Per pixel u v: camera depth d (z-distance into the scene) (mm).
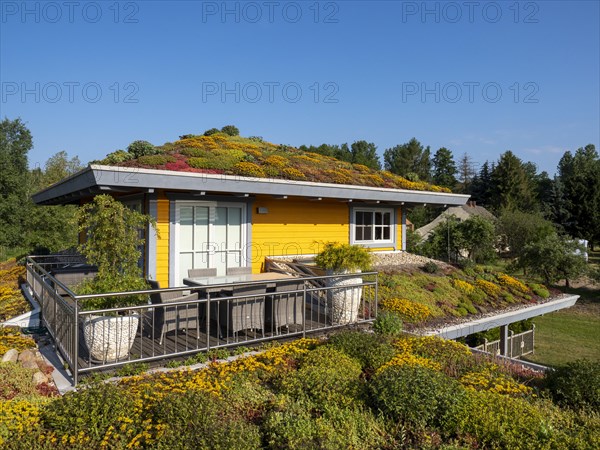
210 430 3135
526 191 48344
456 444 3363
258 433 3441
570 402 4215
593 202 36438
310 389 4184
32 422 3209
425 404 3711
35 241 19797
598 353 13422
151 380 4496
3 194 28922
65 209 21000
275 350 5586
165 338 6223
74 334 4566
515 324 13367
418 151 71812
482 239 20672
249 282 6023
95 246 6723
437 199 13531
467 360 5387
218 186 8695
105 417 3250
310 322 7551
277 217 10883
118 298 5180
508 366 5547
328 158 18781
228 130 22719
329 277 7281
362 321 7617
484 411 3666
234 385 4352
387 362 5023
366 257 7824
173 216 8914
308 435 3344
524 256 21969
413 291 10062
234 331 6105
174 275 8938
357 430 3590
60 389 4473
